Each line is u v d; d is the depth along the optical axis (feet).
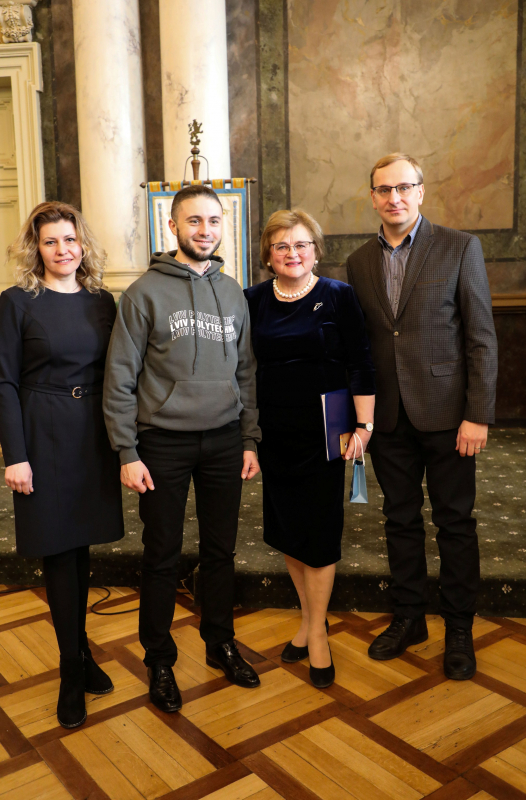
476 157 17.08
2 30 17.25
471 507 7.45
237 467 7.06
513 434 16.93
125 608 9.06
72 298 6.54
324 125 17.33
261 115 17.37
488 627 8.32
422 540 7.82
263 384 7.11
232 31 17.08
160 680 6.88
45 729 6.49
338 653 7.80
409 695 6.93
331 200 17.58
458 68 16.83
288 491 7.11
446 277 7.13
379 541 9.99
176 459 6.65
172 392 6.51
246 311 7.05
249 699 6.92
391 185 7.03
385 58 16.97
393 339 7.37
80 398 6.52
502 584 8.53
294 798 5.53
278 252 6.73
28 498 6.37
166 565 6.84
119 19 16.17
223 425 6.85
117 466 6.84
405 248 7.37
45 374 6.40
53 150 17.87
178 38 15.93
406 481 7.68
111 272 16.60
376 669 7.43
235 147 17.52
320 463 6.98
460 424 7.27
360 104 17.17
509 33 16.55
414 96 17.04
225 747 6.17
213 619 7.32
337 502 7.04
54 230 6.31
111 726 6.52
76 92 16.99
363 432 7.09
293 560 7.53
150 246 13.91
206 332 6.59
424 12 16.74
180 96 16.11
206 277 6.72
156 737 6.34
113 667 7.59
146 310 6.46
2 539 10.39
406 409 7.33
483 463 14.08
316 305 6.88
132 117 16.69
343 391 7.00
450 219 17.44
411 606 7.81
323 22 16.98
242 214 13.62
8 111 18.48
